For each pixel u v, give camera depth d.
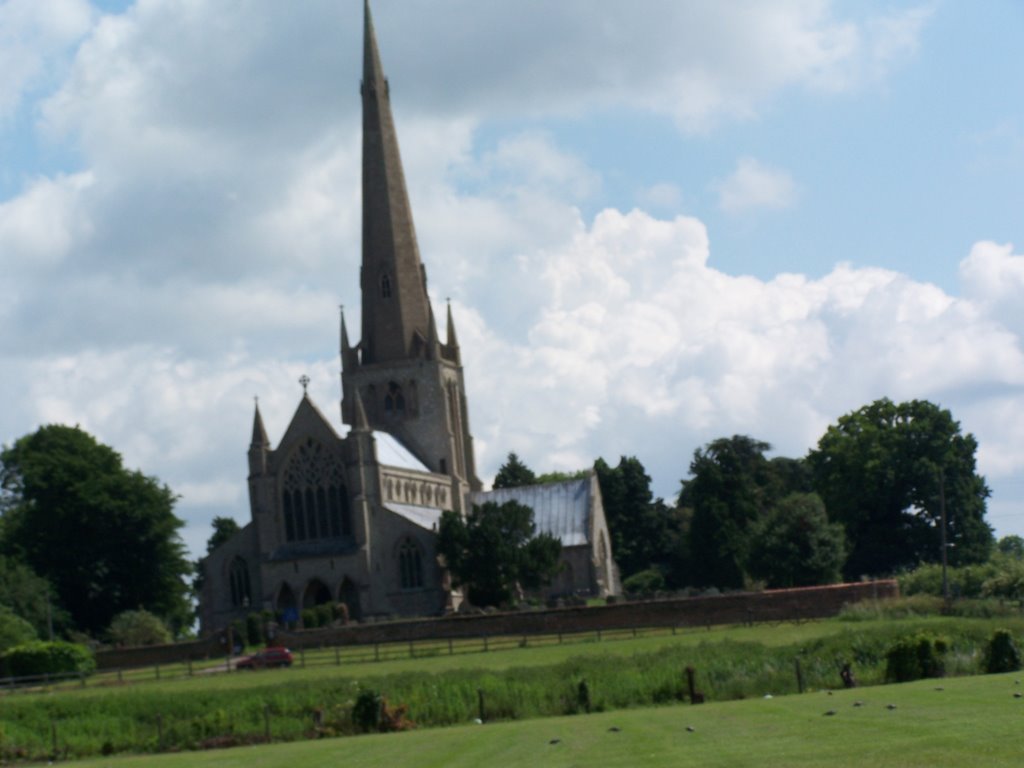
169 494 174.62
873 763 42.19
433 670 93.94
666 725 56.97
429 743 59.44
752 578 158.75
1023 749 42.84
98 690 98.31
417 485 190.50
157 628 153.88
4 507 177.38
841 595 119.19
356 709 75.62
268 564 179.12
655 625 123.88
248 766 55.34
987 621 86.56
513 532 170.00
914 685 66.06
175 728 78.94
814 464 192.00
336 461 180.00
